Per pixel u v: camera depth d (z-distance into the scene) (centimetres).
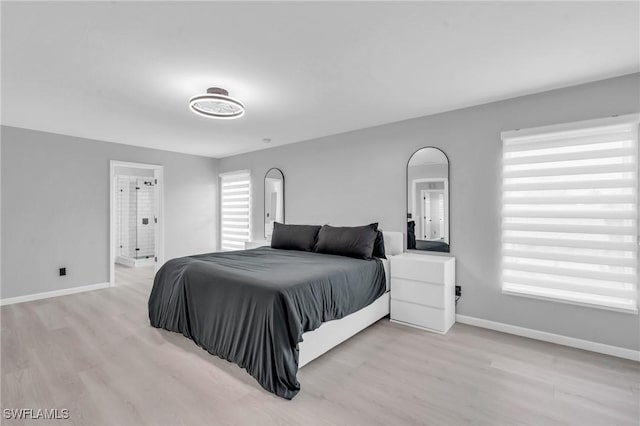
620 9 169
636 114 240
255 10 169
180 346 268
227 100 265
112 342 276
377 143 396
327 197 450
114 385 208
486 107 316
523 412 182
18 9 165
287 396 193
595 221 262
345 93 289
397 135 379
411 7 168
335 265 291
